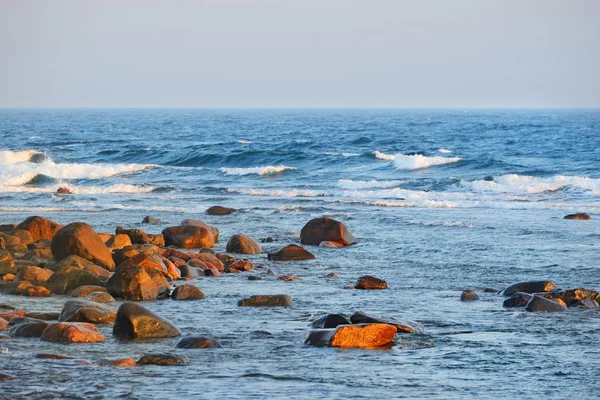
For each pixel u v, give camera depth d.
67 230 64.50
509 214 107.38
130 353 38.62
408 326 44.22
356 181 148.88
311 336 41.53
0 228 80.44
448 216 105.38
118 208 115.19
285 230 94.31
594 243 82.06
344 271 67.75
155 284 55.00
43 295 54.91
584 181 139.38
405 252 77.94
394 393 32.66
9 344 39.97
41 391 32.03
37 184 157.50
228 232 92.81
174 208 114.88
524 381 34.72
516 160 193.75
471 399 32.06
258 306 51.78
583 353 39.72
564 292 53.19
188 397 31.59
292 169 172.62
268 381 34.12
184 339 40.44
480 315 49.16
